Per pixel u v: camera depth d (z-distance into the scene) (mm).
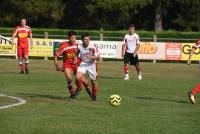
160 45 82812
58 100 35688
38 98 36594
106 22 135500
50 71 61875
